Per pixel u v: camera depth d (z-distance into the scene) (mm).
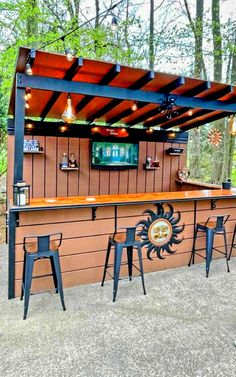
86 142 5281
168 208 3539
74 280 3100
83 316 2482
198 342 2148
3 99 6141
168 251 3607
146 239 3438
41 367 1873
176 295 2896
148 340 2166
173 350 2057
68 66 2705
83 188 5336
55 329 2287
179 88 3354
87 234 3121
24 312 2443
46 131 4969
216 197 3676
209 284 3172
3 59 5676
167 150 6023
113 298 2775
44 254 2549
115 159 5508
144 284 3102
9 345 2084
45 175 5035
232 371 1860
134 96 3254
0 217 5969
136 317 2480
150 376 1810
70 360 1941
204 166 9117
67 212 2994
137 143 5680
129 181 5723
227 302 2766
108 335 2223
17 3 5969
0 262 3648
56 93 3496
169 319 2457
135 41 7785
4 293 2875
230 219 4086
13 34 6465
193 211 3738
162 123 5469
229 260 3984
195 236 3779
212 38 7668
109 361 1938
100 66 2744
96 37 6656
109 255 3236
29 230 2834
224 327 2346
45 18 6383
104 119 5160
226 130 7789
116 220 3252
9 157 4977
